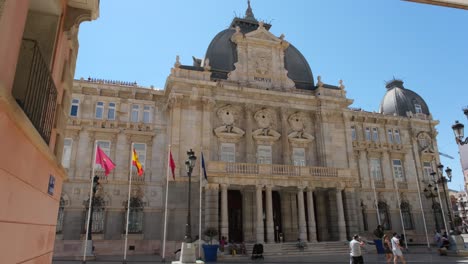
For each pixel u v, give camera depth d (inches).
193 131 1402.6
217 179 1289.4
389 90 2167.8
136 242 1305.4
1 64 184.4
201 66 1672.0
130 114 1477.6
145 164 1421.0
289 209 1488.7
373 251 1304.1
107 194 1343.5
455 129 790.5
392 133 1887.3
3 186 198.5
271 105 1571.1
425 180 1841.8
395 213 1724.9
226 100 1505.9
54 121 342.6
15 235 227.3
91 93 1454.2
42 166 289.4
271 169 1371.8
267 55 1662.2
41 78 268.1
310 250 1238.3
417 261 928.9
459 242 1070.4
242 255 1145.4
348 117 1663.4
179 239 1251.2
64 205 1289.4
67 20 354.6
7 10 187.2
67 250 1218.6
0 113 181.0
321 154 1577.3
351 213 1440.7
